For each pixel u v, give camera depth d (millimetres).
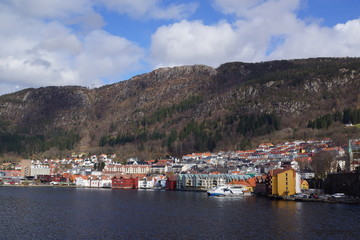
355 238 117125
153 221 147875
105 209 186500
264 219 150375
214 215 163500
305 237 118625
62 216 161250
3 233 124812
